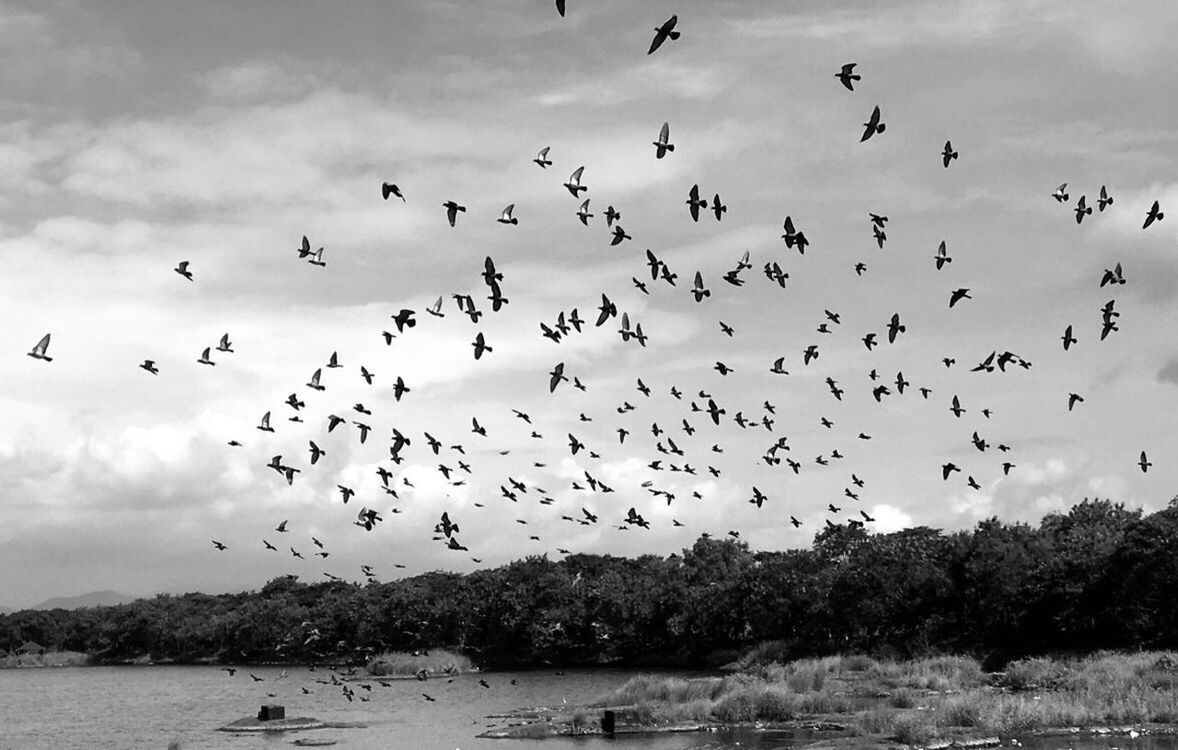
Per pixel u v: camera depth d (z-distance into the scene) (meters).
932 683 90.81
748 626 150.38
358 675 147.50
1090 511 145.38
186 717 97.31
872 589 127.69
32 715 103.50
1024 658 107.38
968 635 120.44
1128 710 66.81
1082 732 62.91
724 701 76.12
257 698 116.81
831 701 77.50
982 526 130.38
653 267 36.44
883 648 119.44
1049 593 114.12
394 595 182.50
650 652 163.50
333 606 187.38
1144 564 106.56
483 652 171.50
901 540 135.38
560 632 164.50
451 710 94.94
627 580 181.38
